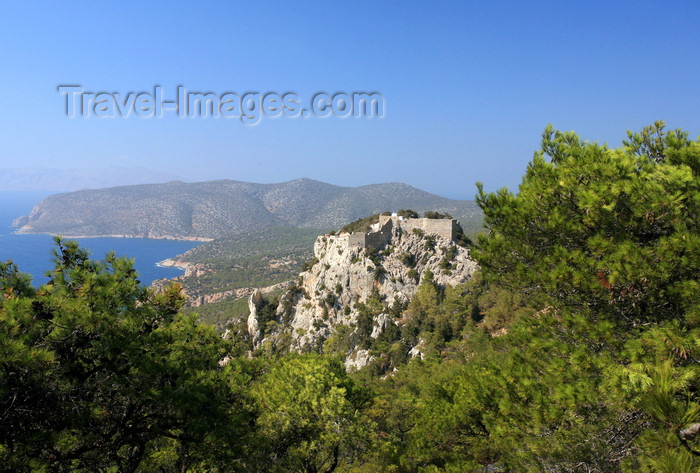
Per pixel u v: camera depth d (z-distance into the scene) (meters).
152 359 10.23
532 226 11.72
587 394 8.91
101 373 10.30
